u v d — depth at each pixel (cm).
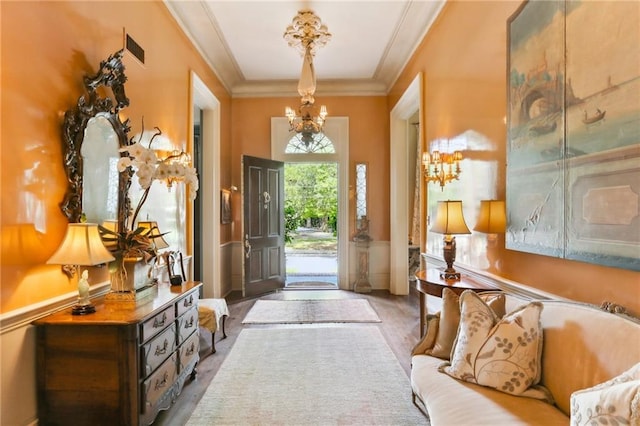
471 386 179
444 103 361
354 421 223
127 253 212
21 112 167
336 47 472
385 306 499
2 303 159
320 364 306
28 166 172
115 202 244
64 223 197
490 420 150
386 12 387
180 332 243
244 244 550
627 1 143
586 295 173
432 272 327
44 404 179
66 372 180
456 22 330
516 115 224
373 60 516
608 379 138
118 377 179
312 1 365
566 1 178
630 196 143
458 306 223
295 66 532
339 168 614
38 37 178
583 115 167
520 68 220
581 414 118
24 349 170
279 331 393
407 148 580
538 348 174
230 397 252
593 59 161
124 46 266
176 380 234
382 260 616
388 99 605
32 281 176
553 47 188
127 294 210
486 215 254
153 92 318
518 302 201
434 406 171
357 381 275
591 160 162
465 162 311
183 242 393
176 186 374
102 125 229
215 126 518
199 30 415
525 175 214
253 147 612
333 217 1044
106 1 241
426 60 416
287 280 699
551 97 190
